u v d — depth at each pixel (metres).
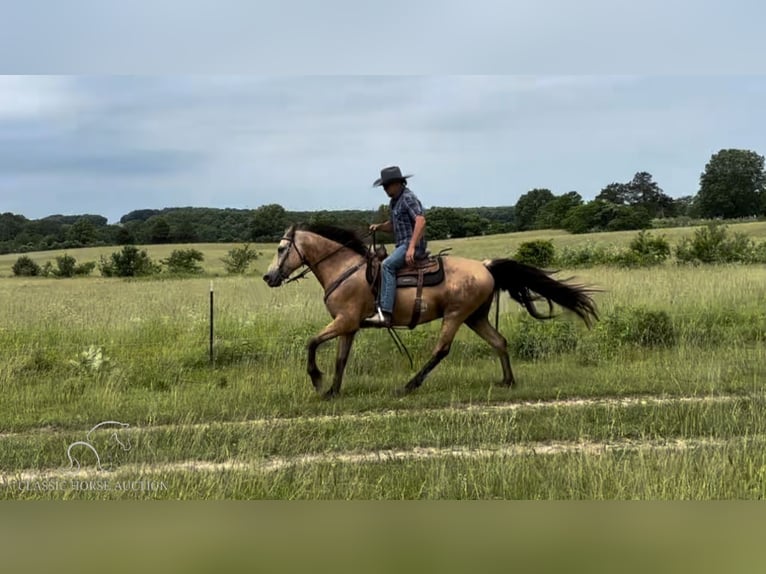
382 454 5.73
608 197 107.56
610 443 5.93
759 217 83.38
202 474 4.92
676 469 4.66
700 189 89.19
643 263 26.97
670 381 7.88
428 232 56.22
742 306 12.15
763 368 8.30
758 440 5.53
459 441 6.01
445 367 9.11
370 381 8.33
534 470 4.89
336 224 8.08
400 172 7.67
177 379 8.75
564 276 18.58
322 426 6.44
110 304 16.25
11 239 92.38
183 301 16.83
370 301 7.82
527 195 98.06
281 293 18.05
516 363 9.43
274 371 9.04
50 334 11.14
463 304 7.89
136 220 94.44
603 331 10.30
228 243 78.38
